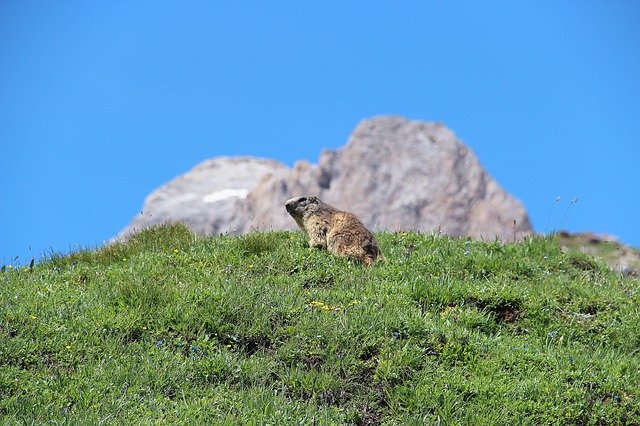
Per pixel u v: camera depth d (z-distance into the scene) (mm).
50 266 39312
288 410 26938
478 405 28078
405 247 42250
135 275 35344
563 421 27797
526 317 34938
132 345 29953
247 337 31062
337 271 36781
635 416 28359
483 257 40344
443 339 31453
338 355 29766
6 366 28234
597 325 34844
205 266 37156
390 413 27953
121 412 26266
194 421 25625
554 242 45531
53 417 25719
